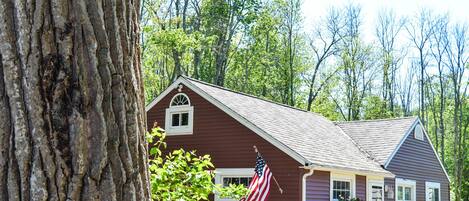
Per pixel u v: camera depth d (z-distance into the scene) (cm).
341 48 4966
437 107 5597
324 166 1841
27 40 250
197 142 2039
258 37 4369
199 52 4034
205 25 4103
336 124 2764
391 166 2397
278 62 4622
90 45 261
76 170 250
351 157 2169
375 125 2675
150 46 3494
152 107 2186
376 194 2239
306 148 1948
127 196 266
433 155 2816
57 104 251
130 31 287
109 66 267
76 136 251
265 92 4653
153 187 643
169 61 4094
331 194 1936
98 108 259
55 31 254
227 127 1983
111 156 262
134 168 272
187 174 707
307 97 4850
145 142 295
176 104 2125
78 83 256
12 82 248
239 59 4441
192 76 4200
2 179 245
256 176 1540
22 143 245
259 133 1902
